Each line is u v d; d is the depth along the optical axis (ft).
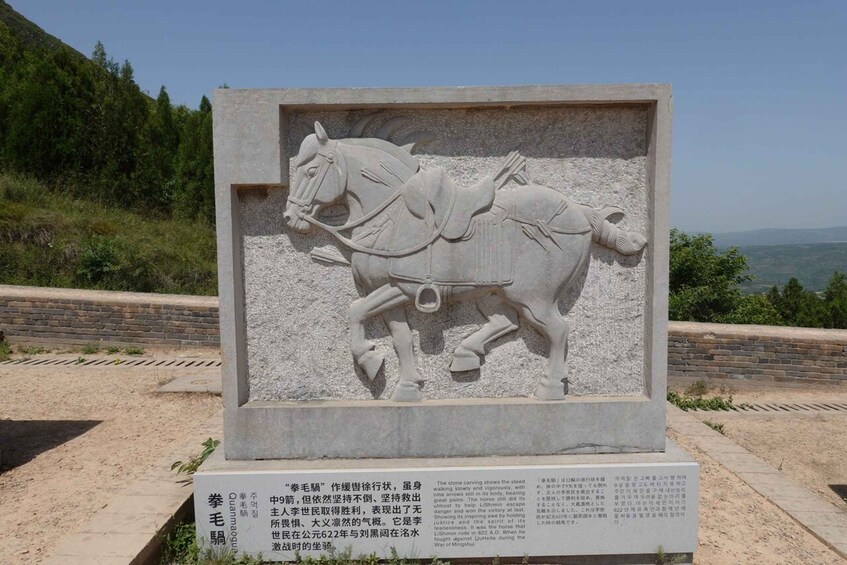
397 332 11.08
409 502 10.41
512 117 10.96
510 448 10.94
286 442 10.85
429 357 11.20
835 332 25.70
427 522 10.45
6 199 43.45
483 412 10.87
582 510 10.46
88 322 29.17
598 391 11.27
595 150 10.98
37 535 11.62
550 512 10.45
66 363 26.81
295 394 11.19
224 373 10.80
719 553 11.41
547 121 10.96
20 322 29.32
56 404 21.04
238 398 10.85
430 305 10.89
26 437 17.72
